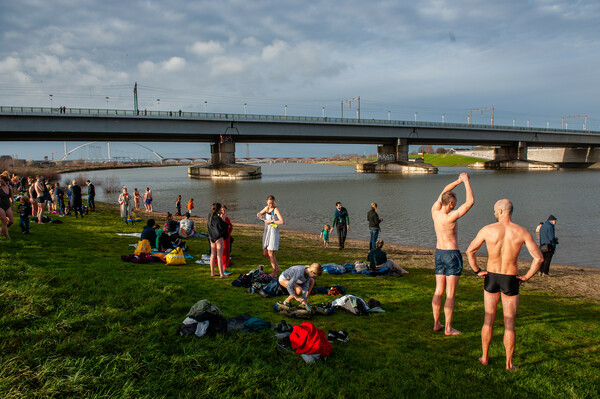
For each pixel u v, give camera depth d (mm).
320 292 9031
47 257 9719
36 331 5086
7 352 4562
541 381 5113
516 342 6453
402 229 25547
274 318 7090
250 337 5758
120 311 6227
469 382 5035
